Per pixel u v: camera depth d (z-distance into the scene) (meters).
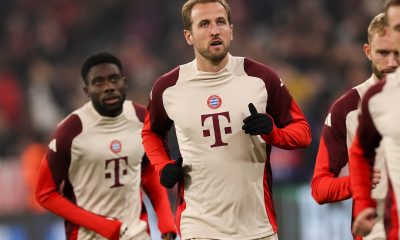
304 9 51.25
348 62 48.16
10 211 37.25
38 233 35.53
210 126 18.59
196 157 18.70
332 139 18.66
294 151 37.78
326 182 18.23
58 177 21.94
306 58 49.41
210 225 18.70
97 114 22.09
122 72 22.27
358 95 18.58
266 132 17.75
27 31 55.03
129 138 22.16
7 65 53.03
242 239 18.62
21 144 46.25
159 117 19.34
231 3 52.91
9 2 56.66
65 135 21.94
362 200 16.00
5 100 49.84
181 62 51.62
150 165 22.56
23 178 38.06
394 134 15.37
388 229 15.81
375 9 51.12
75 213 21.69
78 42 55.50
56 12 56.59
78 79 51.94
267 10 52.88
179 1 55.59
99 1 57.03
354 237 18.59
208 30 18.17
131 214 22.17
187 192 18.98
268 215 19.02
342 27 50.59
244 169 18.61
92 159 21.92
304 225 33.28
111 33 55.84
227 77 18.75
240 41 50.72
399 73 15.50
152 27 55.19
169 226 22.19
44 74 50.56
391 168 15.56
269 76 18.83
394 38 15.10
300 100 46.88
